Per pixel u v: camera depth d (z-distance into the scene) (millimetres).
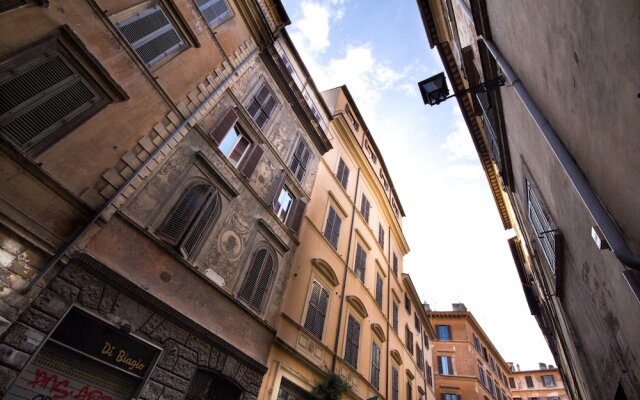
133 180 7191
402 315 22203
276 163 12438
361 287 16781
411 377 20562
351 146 20859
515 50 6527
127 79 7570
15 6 5918
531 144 7344
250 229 10414
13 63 5797
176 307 7527
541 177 7391
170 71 8727
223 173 9805
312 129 15242
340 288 14758
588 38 3793
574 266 7090
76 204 6277
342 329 13852
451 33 13656
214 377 8172
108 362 6191
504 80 7379
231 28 11430
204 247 8680
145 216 7523
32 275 5520
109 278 6391
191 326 7598
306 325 11859
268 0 13680
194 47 9711
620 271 4609
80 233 6164
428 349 27125
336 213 16734
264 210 11234
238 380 8469
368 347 15625
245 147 11281
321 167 16469
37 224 5719
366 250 18859
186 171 8711
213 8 10867
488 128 11641
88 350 5973
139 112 7707
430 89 7512
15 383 5125
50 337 5582
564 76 4660
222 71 10469
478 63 9961
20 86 5898
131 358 6539
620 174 3727
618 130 3562
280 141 13047
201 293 8266
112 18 7582
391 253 23172
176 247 7828
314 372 11367
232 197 9945
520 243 18203
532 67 5828
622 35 3115
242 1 12070
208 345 7992
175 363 7164
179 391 7102
